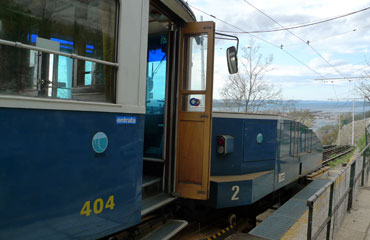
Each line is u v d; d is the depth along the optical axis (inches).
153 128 173.3
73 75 91.7
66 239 87.0
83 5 95.0
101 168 98.3
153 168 166.6
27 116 77.3
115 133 103.9
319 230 124.1
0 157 71.8
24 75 79.2
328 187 140.1
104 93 102.0
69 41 90.9
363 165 313.3
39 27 83.0
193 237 172.7
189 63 161.9
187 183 158.4
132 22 112.0
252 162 201.6
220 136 184.7
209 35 157.8
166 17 157.9
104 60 102.0
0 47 74.4
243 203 177.6
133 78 112.7
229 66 169.2
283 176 234.2
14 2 77.4
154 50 175.5
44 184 81.1
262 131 209.6
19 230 75.5
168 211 160.6
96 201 96.5
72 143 88.7
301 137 282.7
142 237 130.5
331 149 801.6
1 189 71.9
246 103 909.2
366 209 231.1
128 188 109.6
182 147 160.9
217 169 186.9
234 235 138.3
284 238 134.7
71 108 88.2
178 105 163.2
